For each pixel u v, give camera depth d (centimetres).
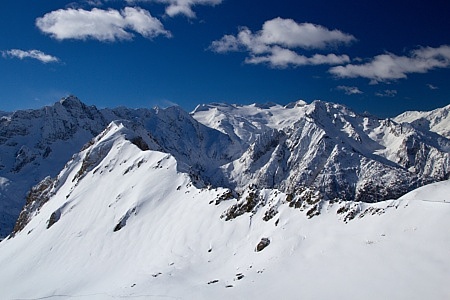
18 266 10425
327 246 5656
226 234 7356
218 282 5822
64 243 10494
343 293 4531
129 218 9931
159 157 11888
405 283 4388
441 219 5150
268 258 5988
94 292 7181
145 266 7538
